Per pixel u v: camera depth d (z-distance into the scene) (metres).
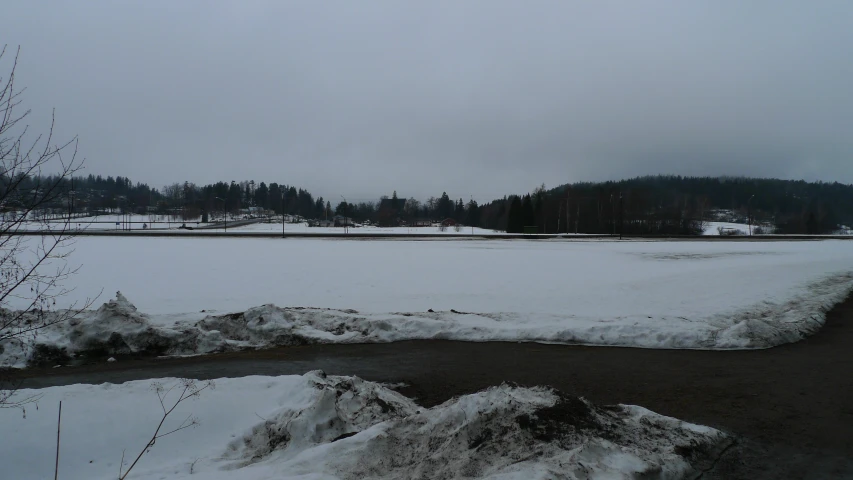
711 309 14.84
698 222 107.81
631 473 4.57
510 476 4.28
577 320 13.09
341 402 6.80
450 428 5.46
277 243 44.88
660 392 8.09
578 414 5.70
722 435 6.09
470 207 135.25
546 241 54.16
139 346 11.03
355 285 20.16
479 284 20.50
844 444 6.01
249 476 4.88
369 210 156.75
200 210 127.69
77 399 6.52
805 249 41.69
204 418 6.45
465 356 10.62
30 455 5.46
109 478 5.23
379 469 4.96
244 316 12.55
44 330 10.88
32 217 5.62
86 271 23.48
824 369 9.41
